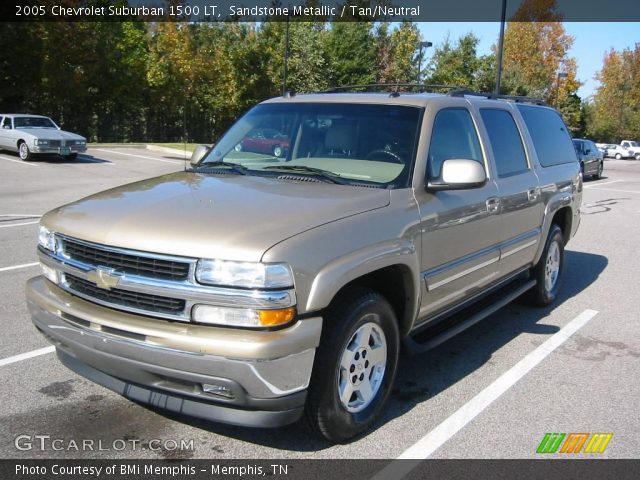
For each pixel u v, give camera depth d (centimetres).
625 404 423
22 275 704
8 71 3306
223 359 294
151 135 4147
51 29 3256
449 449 358
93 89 3816
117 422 375
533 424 391
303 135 453
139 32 3928
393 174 404
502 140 536
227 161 459
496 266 510
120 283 315
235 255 296
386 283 392
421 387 444
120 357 317
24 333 518
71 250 344
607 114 7500
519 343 542
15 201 1327
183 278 302
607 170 3450
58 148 2122
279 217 327
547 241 622
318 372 327
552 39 5397
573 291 727
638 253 969
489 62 4772
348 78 4166
